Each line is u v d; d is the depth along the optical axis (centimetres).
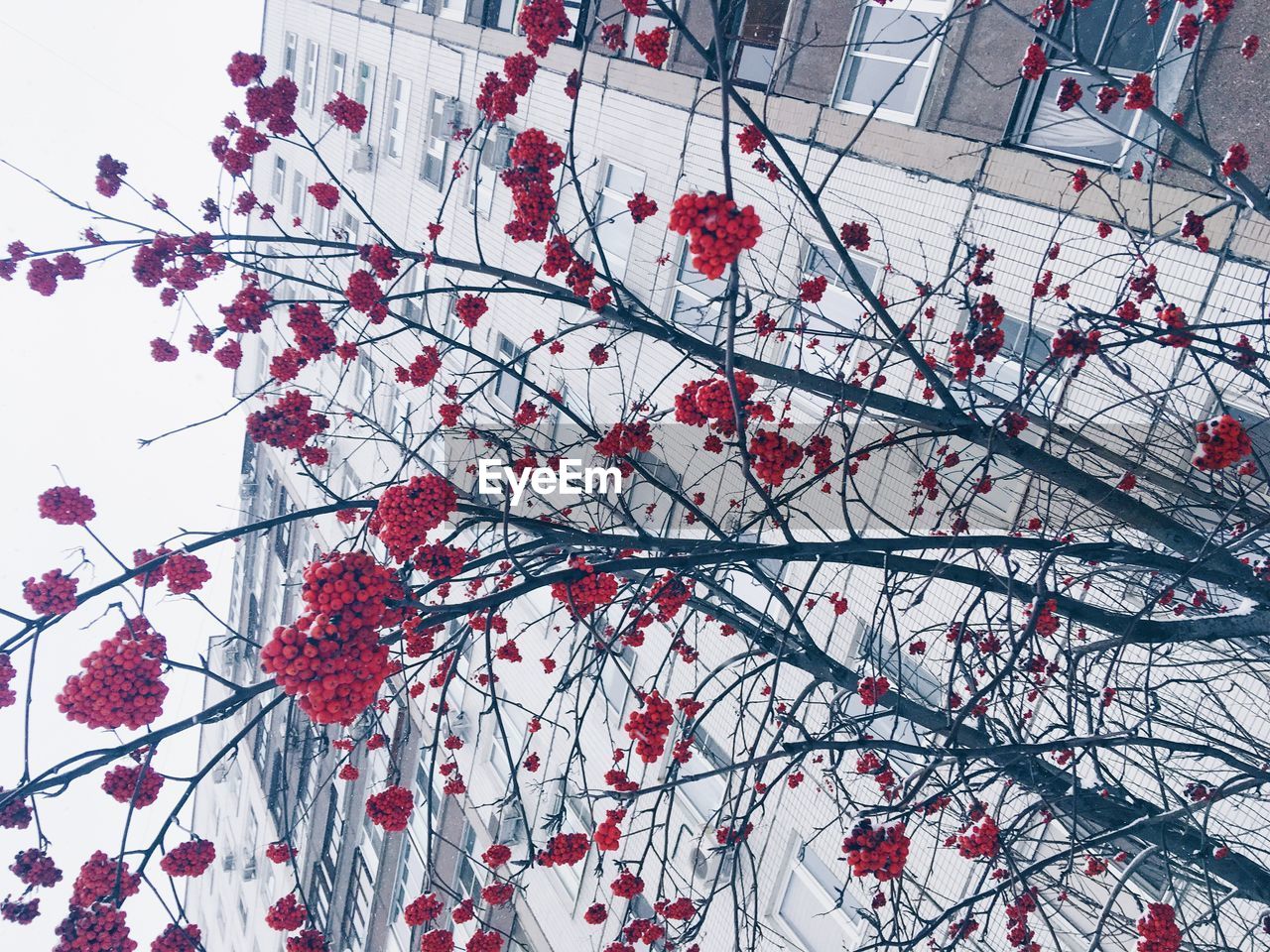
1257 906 718
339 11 2231
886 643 998
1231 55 761
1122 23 834
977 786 582
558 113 1477
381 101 2061
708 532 740
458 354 1797
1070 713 520
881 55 1015
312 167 2494
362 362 2234
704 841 1183
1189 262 769
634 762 1315
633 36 1333
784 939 1065
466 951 520
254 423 494
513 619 1620
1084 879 816
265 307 585
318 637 315
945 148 941
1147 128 812
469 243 1748
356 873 1229
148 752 380
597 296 588
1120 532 776
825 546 505
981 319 618
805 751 466
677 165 1245
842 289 1072
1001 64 900
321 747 591
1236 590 562
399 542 405
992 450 569
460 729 1727
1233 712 755
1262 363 675
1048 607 556
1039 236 868
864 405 595
